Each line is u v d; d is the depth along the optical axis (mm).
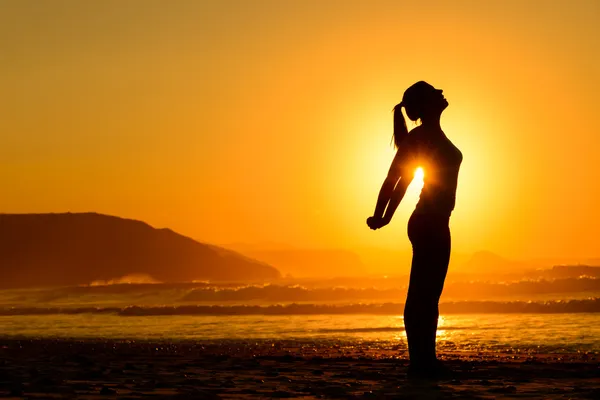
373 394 4688
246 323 22875
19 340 17969
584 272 47281
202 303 36094
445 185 6211
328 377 6605
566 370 7996
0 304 37562
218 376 6715
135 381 5934
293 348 14484
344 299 35844
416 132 6359
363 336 17578
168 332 20078
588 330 17406
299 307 27953
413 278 6238
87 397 4488
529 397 4590
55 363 9133
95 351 13594
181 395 4625
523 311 24500
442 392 4930
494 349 13672
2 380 5992
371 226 6328
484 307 25547
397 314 25547
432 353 6281
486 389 5129
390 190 6352
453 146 6348
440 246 6160
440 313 24891
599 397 4598
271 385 5633
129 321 24766
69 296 43094
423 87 6402
